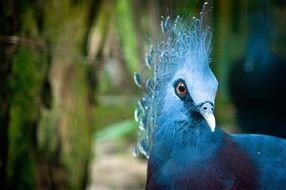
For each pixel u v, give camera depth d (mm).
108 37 8031
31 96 6594
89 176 7852
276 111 10578
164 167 5125
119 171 10586
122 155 11414
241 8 10000
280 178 5133
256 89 10547
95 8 6840
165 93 5082
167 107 5023
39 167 6785
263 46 10508
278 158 5207
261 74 10484
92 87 7195
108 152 11555
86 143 7121
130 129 10203
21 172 6707
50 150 6812
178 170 5047
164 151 5109
